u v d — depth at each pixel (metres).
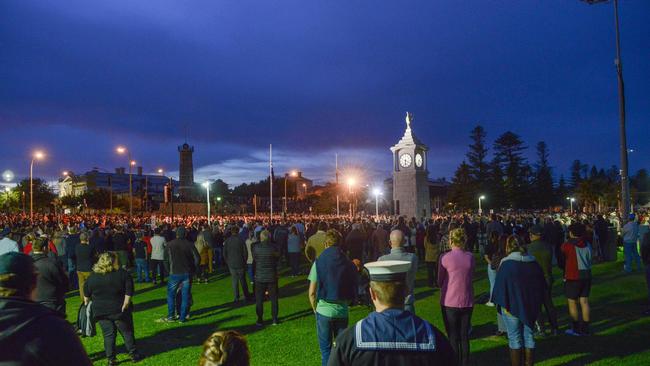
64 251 16.52
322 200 95.88
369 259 19.12
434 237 14.78
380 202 89.56
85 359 2.32
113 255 7.83
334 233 6.82
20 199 93.12
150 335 9.56
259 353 8.07
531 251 8.69
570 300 8.83
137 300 13.74
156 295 14.55
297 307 12.04
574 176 128.12
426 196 36.19
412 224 22.84
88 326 8.44
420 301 12.48
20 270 2.60
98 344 9.12
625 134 19.70
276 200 111.12
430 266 14.80
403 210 35.25
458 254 6.87
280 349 8.30
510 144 83.69
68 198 90.75
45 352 2.19
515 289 6.33
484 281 15.68
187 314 10.98
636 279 14.72
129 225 31.48
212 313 11.48
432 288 14.59
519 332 6.42
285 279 17.34
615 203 105.31
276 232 21.11
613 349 7.88
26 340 2.18
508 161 84.38
